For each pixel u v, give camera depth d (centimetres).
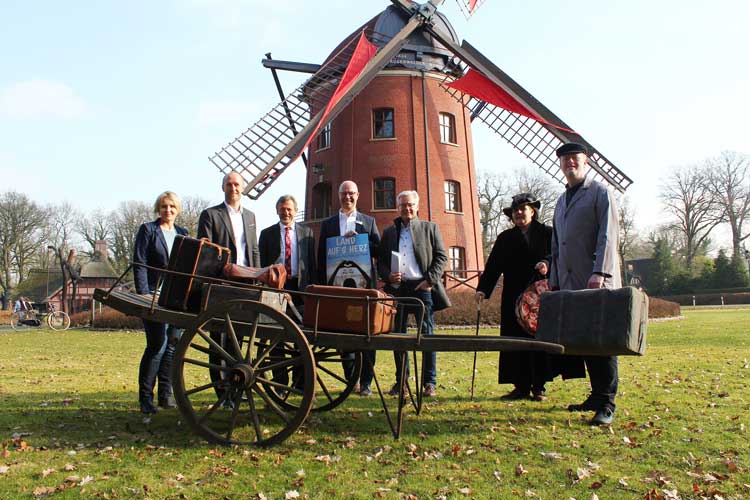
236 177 666
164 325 621
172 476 420
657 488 402
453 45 2234
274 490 396
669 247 6512
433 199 2558
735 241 5828
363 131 2577
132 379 917
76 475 418
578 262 623
